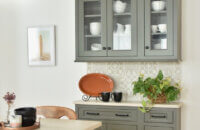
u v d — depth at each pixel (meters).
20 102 4.53
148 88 3.56
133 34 3.62
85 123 2.56
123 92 3.98
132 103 3.60
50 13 4.36
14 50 4.55
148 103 3.50
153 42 3.56
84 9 3.84
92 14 3.80
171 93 3.50
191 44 3.69
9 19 4.57
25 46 4.50
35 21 4.44
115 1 3.71
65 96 4.29
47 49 4.36
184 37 3.71
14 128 2.28
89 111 3.75
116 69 4.01
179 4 3.59
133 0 3.62
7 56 4.59
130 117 3.58
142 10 3.58
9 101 2.48
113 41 3.72
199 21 3.65
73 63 4.23
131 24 3.63
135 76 3.93
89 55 3.81
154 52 3.54
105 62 4.06
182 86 3.73
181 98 3.73
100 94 3.91
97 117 3.71
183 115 3.72
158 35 3.54
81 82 4.05
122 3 3.68
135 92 3.60
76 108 3.80
